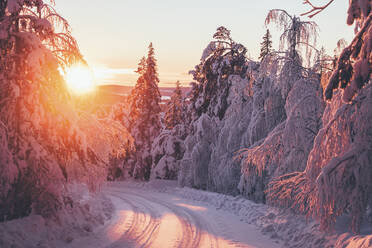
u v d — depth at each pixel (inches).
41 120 404.5
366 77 297.4
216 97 1270.9
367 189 375.2
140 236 502.6
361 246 307.7
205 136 1218.0
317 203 396.8
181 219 687.7
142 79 1929.1
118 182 1764.3
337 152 406.6
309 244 422.9
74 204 558.9
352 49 302.8
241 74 1188.5
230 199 893.2
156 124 1902.1
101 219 584.4
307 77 634.8
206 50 1254.3
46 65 406.0
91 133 517.0
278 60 649.6
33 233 395.5
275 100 766.5
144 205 938.7
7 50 412.5
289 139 592.7
